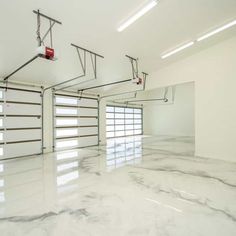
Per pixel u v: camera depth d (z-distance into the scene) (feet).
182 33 13.64
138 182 10.15
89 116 24.48
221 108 15.25
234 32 13.99
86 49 13.92
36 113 18.56
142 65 18.76
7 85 16.37
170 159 15.80
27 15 9.26
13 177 11.32
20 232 5.79
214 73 15.66
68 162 15.16
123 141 28.78
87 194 8.63
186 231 5.71
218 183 9.89
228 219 6.37
